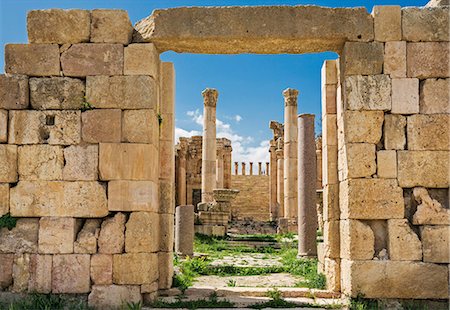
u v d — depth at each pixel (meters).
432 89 9.36
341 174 9.95
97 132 9.38
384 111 9.38
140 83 9.47
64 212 9.24
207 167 29.78
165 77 10.79
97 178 9.31
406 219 9.10
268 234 28.42
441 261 8.97
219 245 22.59
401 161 9.22
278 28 9.50
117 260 9.10
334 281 10.09
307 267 14.49
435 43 9.45
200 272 14.19
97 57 9.56
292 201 28.16
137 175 9.29
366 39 9.49
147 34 9.65
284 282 12.36
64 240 9.17
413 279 8.94
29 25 9.61
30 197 9.29
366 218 9.14
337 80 10.69
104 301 9.02
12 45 9.61
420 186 9.18
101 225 9.22
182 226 18.17
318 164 35.75
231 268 14.62
